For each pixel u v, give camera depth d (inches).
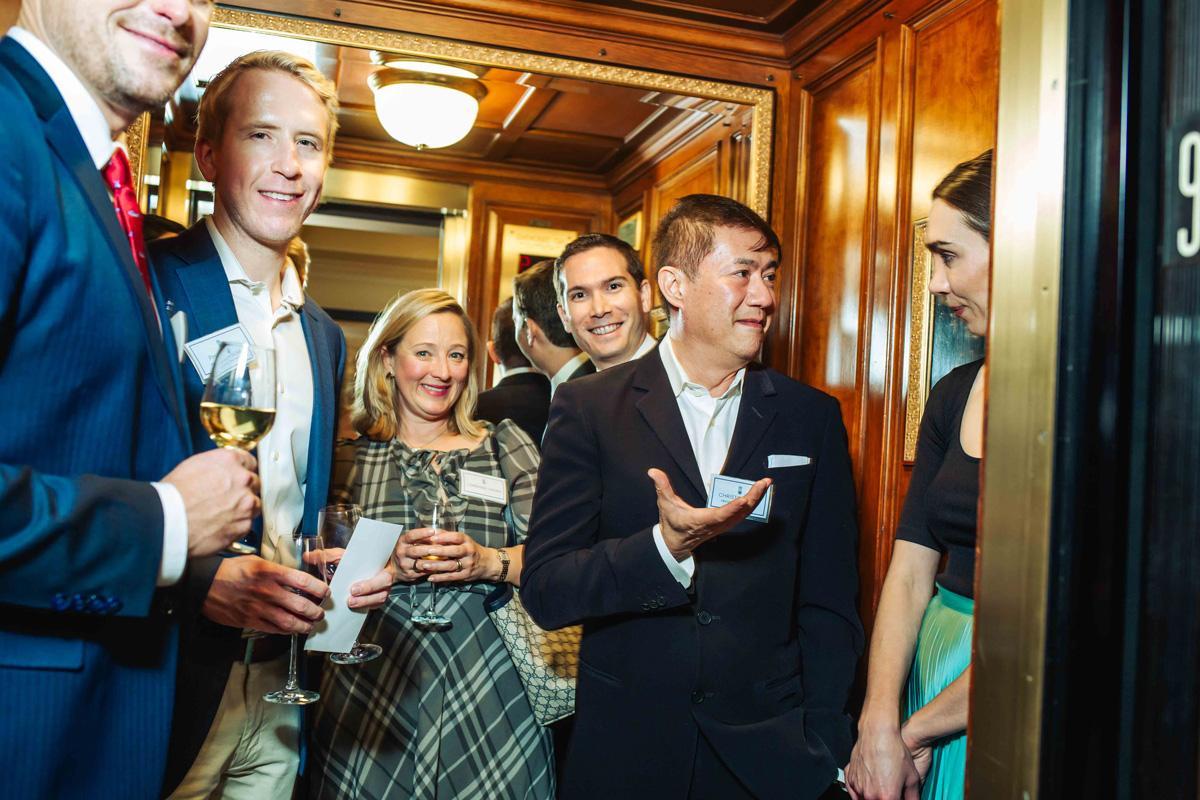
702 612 67.2
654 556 62.7
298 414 69.9
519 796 78.1
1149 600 32.3
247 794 68.8
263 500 66.6
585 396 73.6
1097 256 33.0
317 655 85.6
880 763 60.5
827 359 117.0
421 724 77.2
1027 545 33.5
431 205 124.5
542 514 71.5
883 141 107.9
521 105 122.1
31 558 34.9
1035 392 33.7
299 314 72.9
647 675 66.7
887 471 103.3
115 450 40.9
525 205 126.6
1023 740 32.9
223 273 65.0
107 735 40.8
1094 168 33.1
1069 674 32.4
